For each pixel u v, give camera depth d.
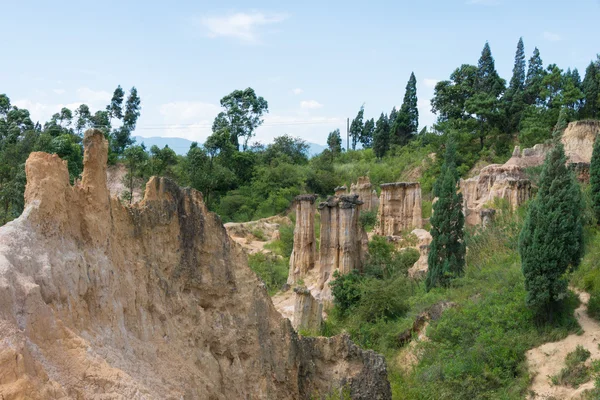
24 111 92.75
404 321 36.75
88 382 11.16
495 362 28.23
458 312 32.88
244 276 19.78
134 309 15.23
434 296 36.50
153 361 14.96
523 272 29.66
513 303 30.95
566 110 83.00
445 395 26.86
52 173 13.53
